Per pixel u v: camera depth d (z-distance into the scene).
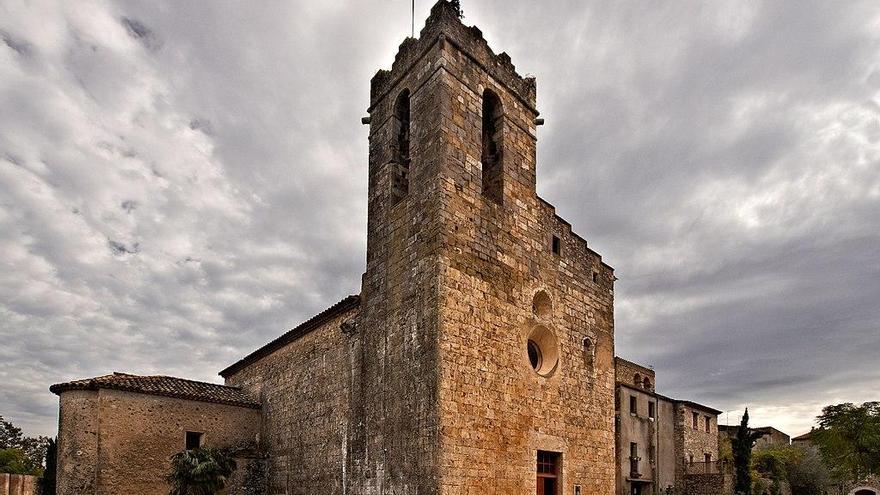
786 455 56.81
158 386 29.56
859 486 58.44
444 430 18.03
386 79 24.20
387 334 21.08
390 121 23.39
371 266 22.77
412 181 21.44
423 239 20.16
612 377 26.33
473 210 20.91
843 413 51.41
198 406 29.75
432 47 21.70
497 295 21.02
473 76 22.23
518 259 22.36
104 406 26.88
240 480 28.92
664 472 45.28
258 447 30.56
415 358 19.42
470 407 19.00
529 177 23.98
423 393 18.77
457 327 19.25
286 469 27.77
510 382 20.69
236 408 30.92
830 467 52.50
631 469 42.16
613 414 25.73
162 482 27.58
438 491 17.52
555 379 22.86
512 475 19.83
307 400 26.88
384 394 20.72
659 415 46.50
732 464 49.25
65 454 26.42
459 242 20.08
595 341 25.86
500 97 23.44
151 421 28.03
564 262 25.02
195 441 29.45
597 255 27.41
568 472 22.41
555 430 22.27
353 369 23.12
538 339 23.30
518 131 23.94
